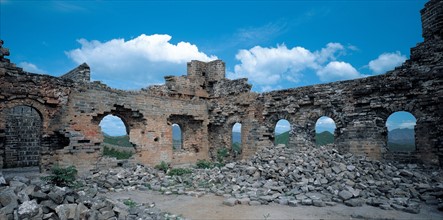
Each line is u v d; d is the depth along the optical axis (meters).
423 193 13.05
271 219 10.19
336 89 21.62
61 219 8.30
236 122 27.20
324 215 10.66
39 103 17.66
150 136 23.12
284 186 14.27
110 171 18.53
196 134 27.84
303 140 22.94
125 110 22.00
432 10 18.28
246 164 17.98
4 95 16.11
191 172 20.56
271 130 25.19
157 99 23.94
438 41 17.56
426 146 17.39
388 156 18.92
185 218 10.47
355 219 10.29
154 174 19.59
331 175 14.73
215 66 31.11
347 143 20.61
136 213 10.06
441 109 16.97
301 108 23.50
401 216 10.61
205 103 28.58
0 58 16.14
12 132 25.73
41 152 17.92
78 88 19.05
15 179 9.98
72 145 18.19
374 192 13.30
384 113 19.41
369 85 19.97
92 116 19.50
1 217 7.66
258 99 25.89
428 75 17.58
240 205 12.20
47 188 9.39
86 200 9.68
